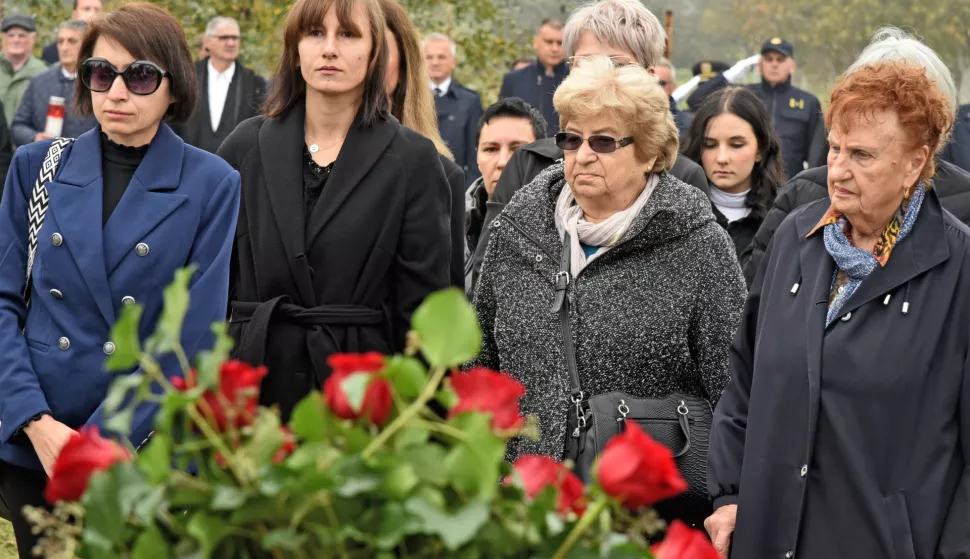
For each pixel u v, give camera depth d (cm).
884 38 540
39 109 1288
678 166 536
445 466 182
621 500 189
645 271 444
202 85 1395
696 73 1549
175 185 419
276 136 462
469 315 185
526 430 197
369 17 456
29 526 413
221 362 188
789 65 1416
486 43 1852
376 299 456
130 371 402
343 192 452
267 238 454
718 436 391
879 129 341
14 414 395
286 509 182
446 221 466
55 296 407
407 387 187
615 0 562
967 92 3016
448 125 1383
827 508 348
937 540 338
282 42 470
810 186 529
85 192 414
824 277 360
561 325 443
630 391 439
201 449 190
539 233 455
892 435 342
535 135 641
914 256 346
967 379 340
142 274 409
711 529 385
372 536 179
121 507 183
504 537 183
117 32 412
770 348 366
